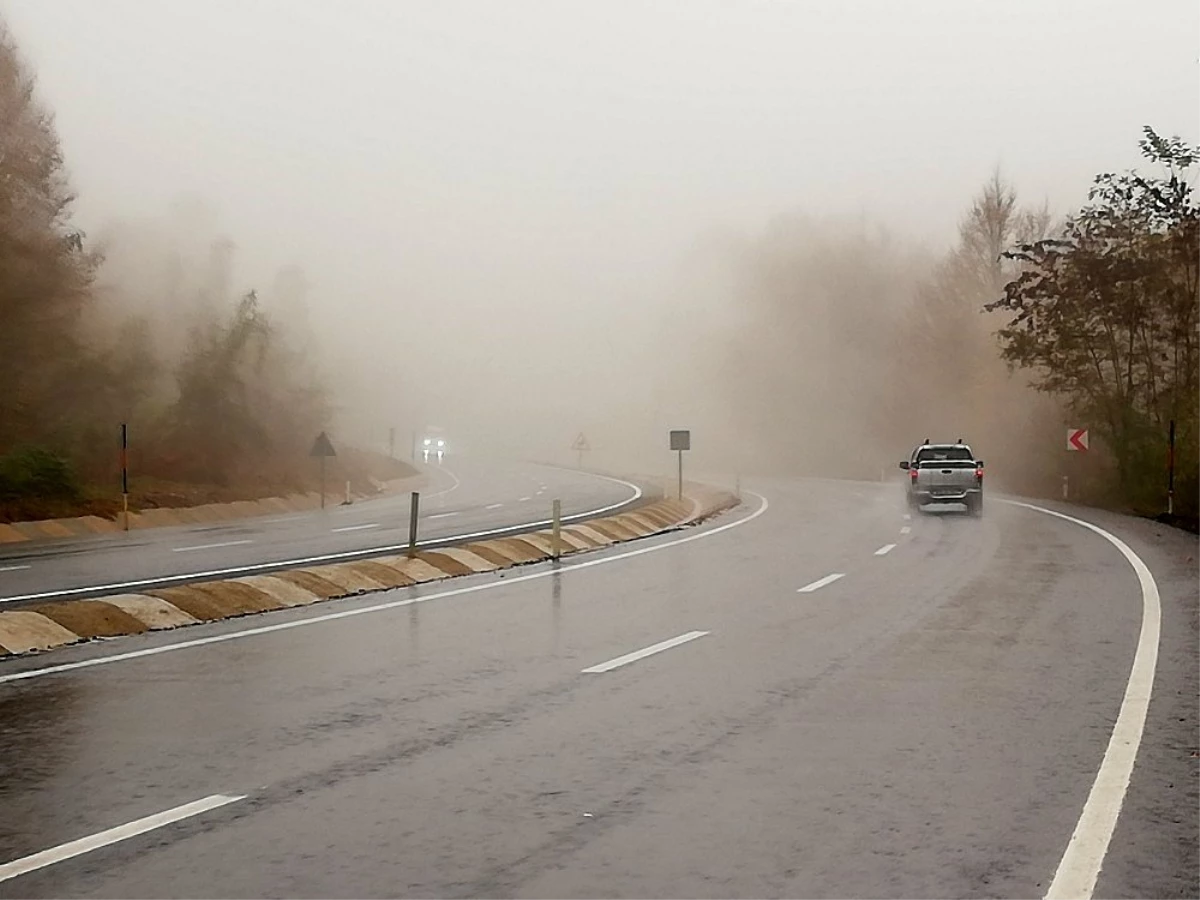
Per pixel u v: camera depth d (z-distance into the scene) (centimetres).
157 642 1231
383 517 3412
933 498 3403
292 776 724
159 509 3478
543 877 550
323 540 2519
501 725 861
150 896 529
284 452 5041
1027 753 777
